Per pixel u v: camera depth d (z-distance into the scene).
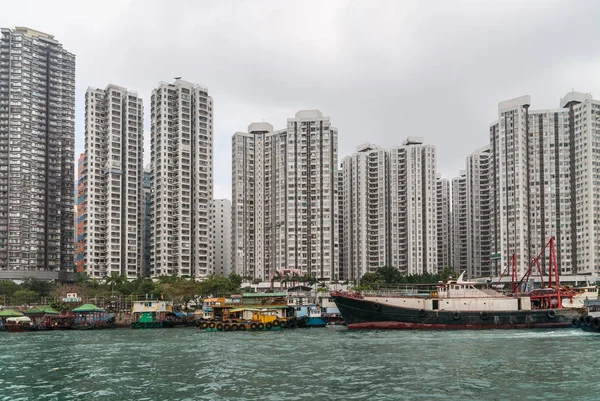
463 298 118.06
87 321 153.75
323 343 95.88
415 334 107.06
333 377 62.38
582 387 55.59
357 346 89.44
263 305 149.50
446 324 116.31
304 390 55.88
